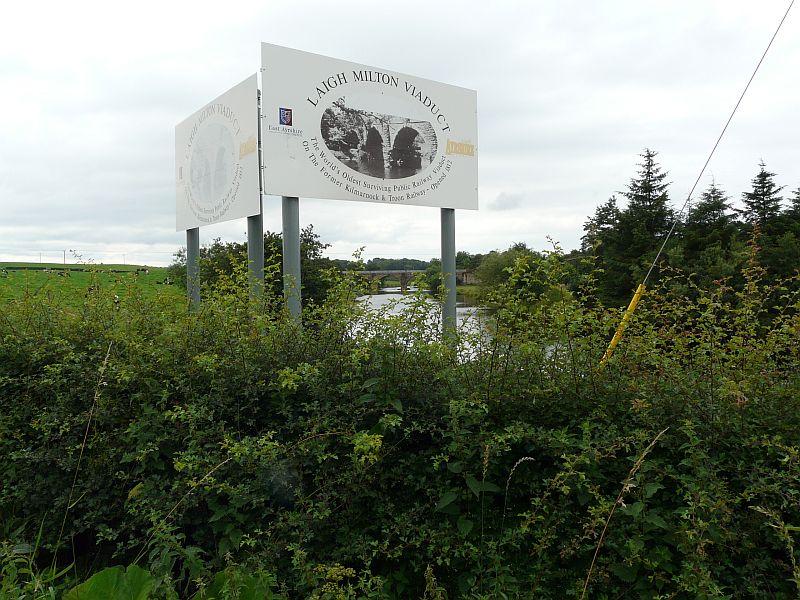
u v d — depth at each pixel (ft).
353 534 8.99
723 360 9.75
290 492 9.14
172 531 8.80
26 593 8.13
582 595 7.73
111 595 7.80
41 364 11.93
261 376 10.31
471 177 29.60
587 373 9.73
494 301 10.99
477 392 9.42
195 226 30.89
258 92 24.02
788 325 9.66
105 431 10.53
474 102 29.68
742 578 7.95
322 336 11.18
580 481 8.39
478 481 8.86
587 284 11.05
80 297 14.15
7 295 14.07
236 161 25.73
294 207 24.38
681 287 11.50
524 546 9.09
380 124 26.40
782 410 8.78
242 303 12.16
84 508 10.44
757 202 105.09
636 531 8.17
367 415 9.64
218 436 9.55
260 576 7.89
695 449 8.27
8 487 10.85
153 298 14.43
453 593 8.89
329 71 24.94
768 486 7.87
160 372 10.58
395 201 26.96
